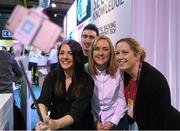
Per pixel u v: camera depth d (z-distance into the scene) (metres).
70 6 7.17
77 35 5.87
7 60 2.87
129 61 1.54
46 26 0.67
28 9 0.67
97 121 1.58
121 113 1.66
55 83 1.55
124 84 1.69
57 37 0.67
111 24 3.17
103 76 1.73
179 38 2.29
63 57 1.51
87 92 1.51
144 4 2.40
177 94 2.32
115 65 1.73
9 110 1.56
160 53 2.37
